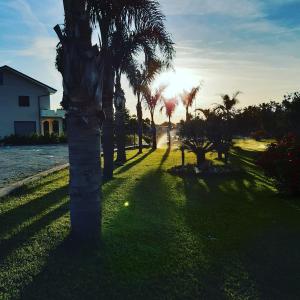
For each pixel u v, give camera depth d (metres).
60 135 41.72
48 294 4.46
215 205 9.04
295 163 9.90
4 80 42.56
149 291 4.54
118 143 19.81
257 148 30.64
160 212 8.30
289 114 23.55
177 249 5.91
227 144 18.64
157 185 12.04
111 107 13.37
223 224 7.33
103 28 10.82
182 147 17.05
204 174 14.51
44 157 23.67
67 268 5.17
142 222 7.43
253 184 12.30
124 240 6.29
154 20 11.66
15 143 39.41
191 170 15.29
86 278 4.88
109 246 5.98
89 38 5.67
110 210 8.43
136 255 5.64
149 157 23.42
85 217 5.93
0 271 5.07
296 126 23.03
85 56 5.62
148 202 9.35
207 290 4.57
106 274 4.99
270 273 5.07
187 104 39.66
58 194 10.18
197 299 4.36
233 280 4.85
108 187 11.54
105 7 10.52
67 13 5.75
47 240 6.25
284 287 4.68
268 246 6.08
